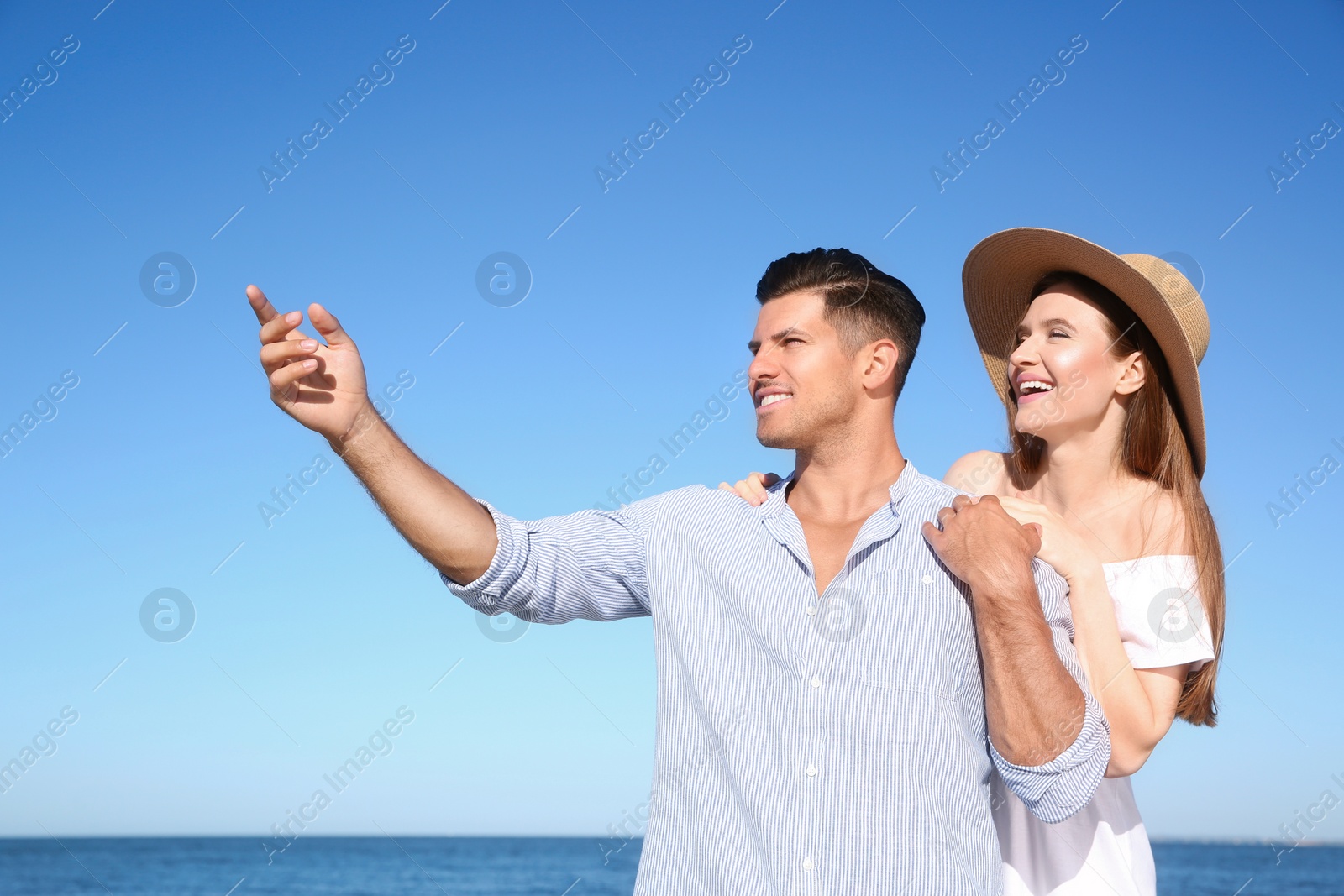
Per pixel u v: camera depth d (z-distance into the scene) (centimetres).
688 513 233
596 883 5603
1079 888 275
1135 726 262
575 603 231
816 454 243
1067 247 312
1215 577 302
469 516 213
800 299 245
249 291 192
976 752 208
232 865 6097
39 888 5319
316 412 200
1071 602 265
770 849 195
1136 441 318
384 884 5550
